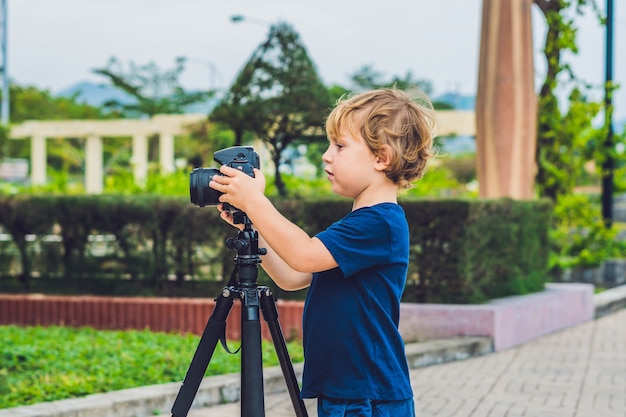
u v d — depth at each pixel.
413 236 7.11
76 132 25.86
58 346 6.20
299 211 7.19
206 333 2.17
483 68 9.02
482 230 7.30
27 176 29.42
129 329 7.37
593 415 4.84
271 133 7.78
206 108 46.38
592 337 7.78
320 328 2.15
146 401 4.48
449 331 6.90
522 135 8.97
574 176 12.11
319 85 7.75
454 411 4.89
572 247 12.42
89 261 7.75
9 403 4.52
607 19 12.84
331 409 2.12
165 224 7.59
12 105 46.53
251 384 2.14
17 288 7.87
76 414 4.20
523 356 6.70
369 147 2.15
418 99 2.30
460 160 38.88
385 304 2.15
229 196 2.08
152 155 40.06
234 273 2.25
